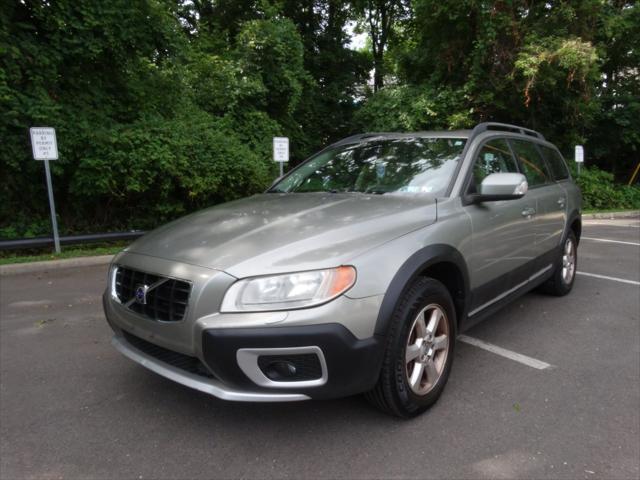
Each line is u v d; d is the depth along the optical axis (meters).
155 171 8.49
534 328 4.32
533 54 12.73
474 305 3.36
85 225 8.97
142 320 2.59
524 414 2.84
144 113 9.16
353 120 16.12
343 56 18.50
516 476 2.28
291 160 15.30
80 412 2.88
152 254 2.70
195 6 16.58
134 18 8.70
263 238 2.58
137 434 2.64
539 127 15.49
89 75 8.84
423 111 14.18
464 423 2.74
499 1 12.91
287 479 2.26
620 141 17.92
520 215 3.89
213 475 2.29
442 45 14.48
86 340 4.08
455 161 3.48
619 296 5.36
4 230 8.01
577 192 5.47
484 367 3.49
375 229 2.67
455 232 3.01
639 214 15.80
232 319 2.27
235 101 11.84
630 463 2.38
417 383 2.72
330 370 2.30
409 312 2.57
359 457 2.42
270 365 2.31
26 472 2.32
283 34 12.93
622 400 3.01
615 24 14.88
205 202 9.84
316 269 2.32
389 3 20.02
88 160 7.82
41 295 5.54
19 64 7.61
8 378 3.35
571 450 2.48
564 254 5.15
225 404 2.95
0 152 7.41
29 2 7.80
